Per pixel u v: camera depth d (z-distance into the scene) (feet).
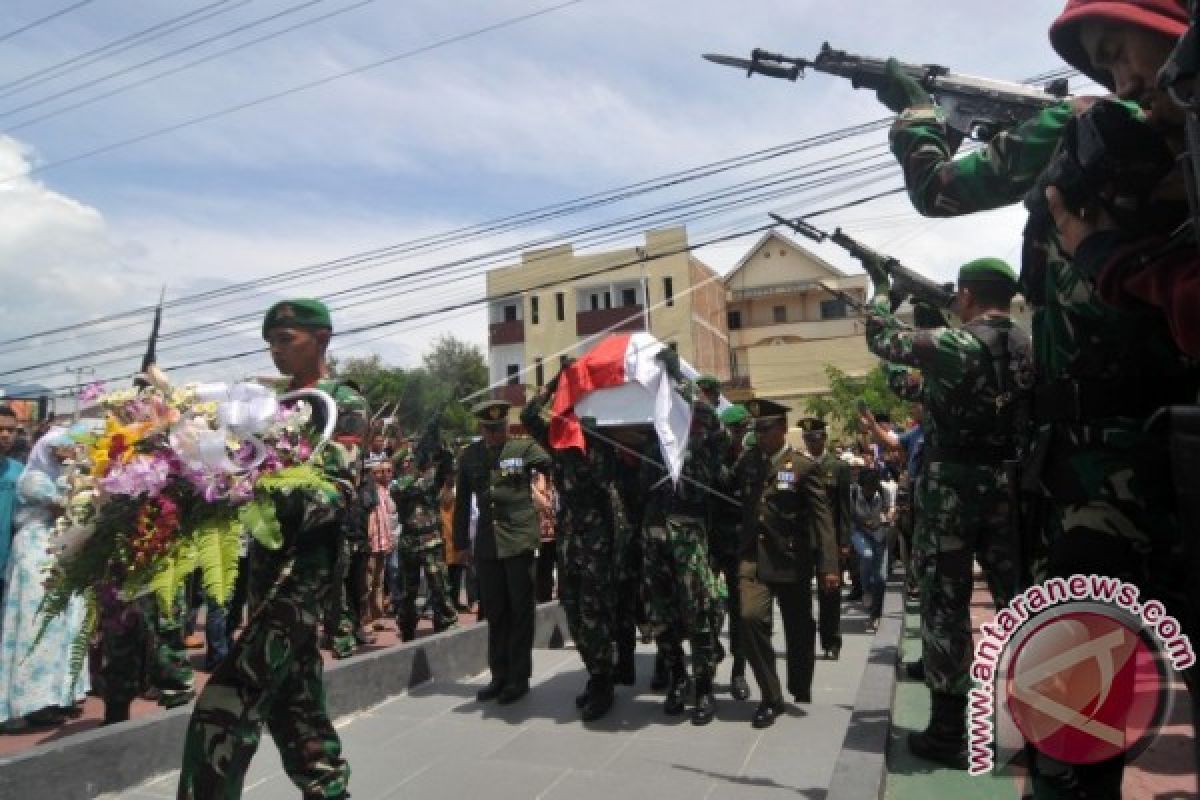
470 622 33.47
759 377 103.76
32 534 17.75
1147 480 5.54
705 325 96.43
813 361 101.96
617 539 18.39
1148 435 5.55
